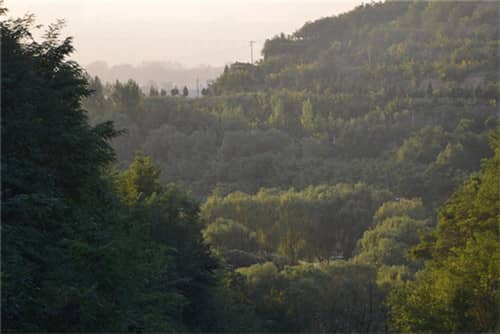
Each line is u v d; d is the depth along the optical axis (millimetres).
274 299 102500
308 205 167250
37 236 26062
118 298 26734
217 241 141125
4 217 25094
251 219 164375
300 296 102188
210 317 62594
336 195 177500
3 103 27734
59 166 30750
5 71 28203
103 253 25656
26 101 28344
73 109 33875
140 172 67562
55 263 25812
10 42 30156
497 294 37438
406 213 162625
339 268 115438
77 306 24469
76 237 26984
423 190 196125
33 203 25797
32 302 24312
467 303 37906
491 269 36719
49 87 31938
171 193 66688
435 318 38438
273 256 142625
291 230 163875
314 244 166500
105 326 25219
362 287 106312
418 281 55031
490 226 50094
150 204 59125
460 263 39250
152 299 31375
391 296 43250
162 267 39250
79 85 34594
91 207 32750
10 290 22984
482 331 37281
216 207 166500
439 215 62312
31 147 27656
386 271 113562
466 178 197750
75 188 32188
